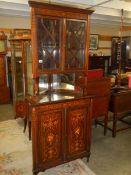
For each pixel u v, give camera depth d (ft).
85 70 7.74
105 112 9.88
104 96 9.58
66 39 7.09
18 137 10.06
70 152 7.45
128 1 13.28
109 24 21.48
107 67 23.72
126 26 22.40
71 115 7.14
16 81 12.07
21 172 7.14
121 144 9.37
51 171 7.22
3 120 12.54
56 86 8.70
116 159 8.08
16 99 12.22
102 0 12.01
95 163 7.77
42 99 6.91
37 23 6.44
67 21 6.95
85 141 7.76
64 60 7.19
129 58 24.02
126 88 10.44
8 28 17.08
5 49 15.84
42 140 6.72
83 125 7.56
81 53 7.55
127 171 7.28
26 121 10.59
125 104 10.04
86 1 11.50
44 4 6.29
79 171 7.22
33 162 6.75
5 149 8.82
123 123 11.82
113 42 24.53
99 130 10.93
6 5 12.26
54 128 6.88
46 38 6.77
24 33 12.30
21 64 11.51
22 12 15.02
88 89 8.84
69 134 7.26
